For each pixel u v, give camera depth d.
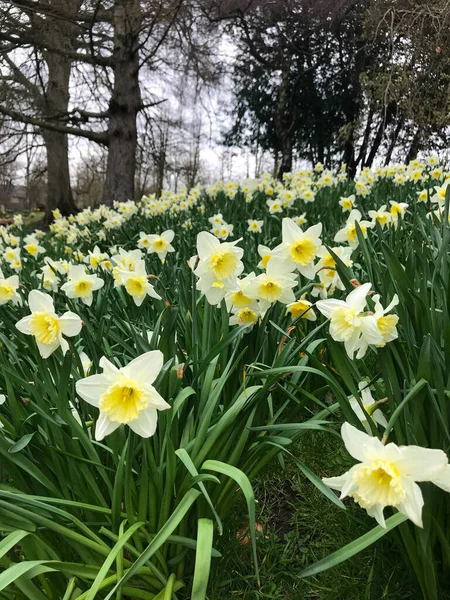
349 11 5.05
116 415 0.37
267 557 0.53
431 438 0.43
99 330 0.63
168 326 0.51
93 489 0.46
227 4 4.38
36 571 0.39
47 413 0.46
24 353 0.68
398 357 0.46
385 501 0.32
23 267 1.32
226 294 0.59
